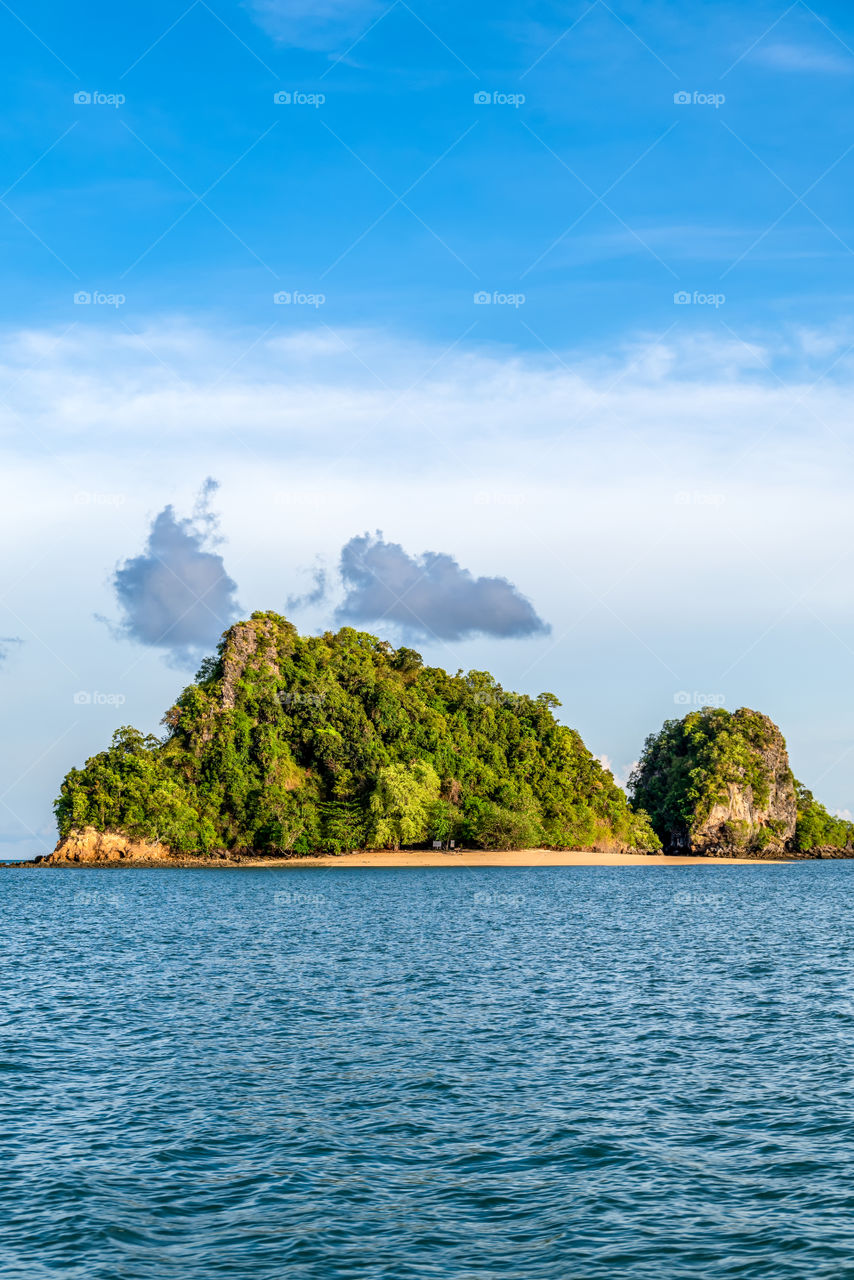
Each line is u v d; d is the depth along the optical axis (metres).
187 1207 18.11
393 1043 30.50
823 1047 30.00
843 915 78.19
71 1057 28.73
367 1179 19.39
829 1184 18.98
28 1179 19.36
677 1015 35.03
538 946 55.59
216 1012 35.47
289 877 132.00
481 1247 16.48
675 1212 17.81
